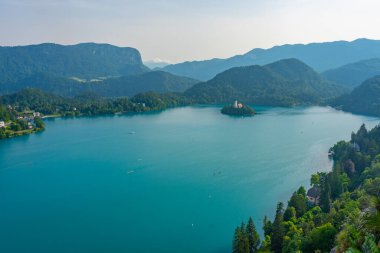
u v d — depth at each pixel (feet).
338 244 221.87
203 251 496.64
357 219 239.09
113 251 499.92
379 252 178.19
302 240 381.81
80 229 565.53
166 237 534.78
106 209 638.53
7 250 507.71
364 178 650.84
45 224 586.04
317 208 531.91
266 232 497.46
